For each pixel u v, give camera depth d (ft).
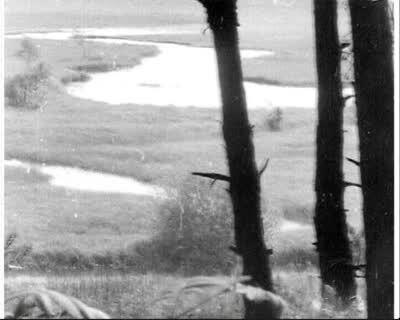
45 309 4.86
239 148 7.33
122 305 6.79
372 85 7.61
